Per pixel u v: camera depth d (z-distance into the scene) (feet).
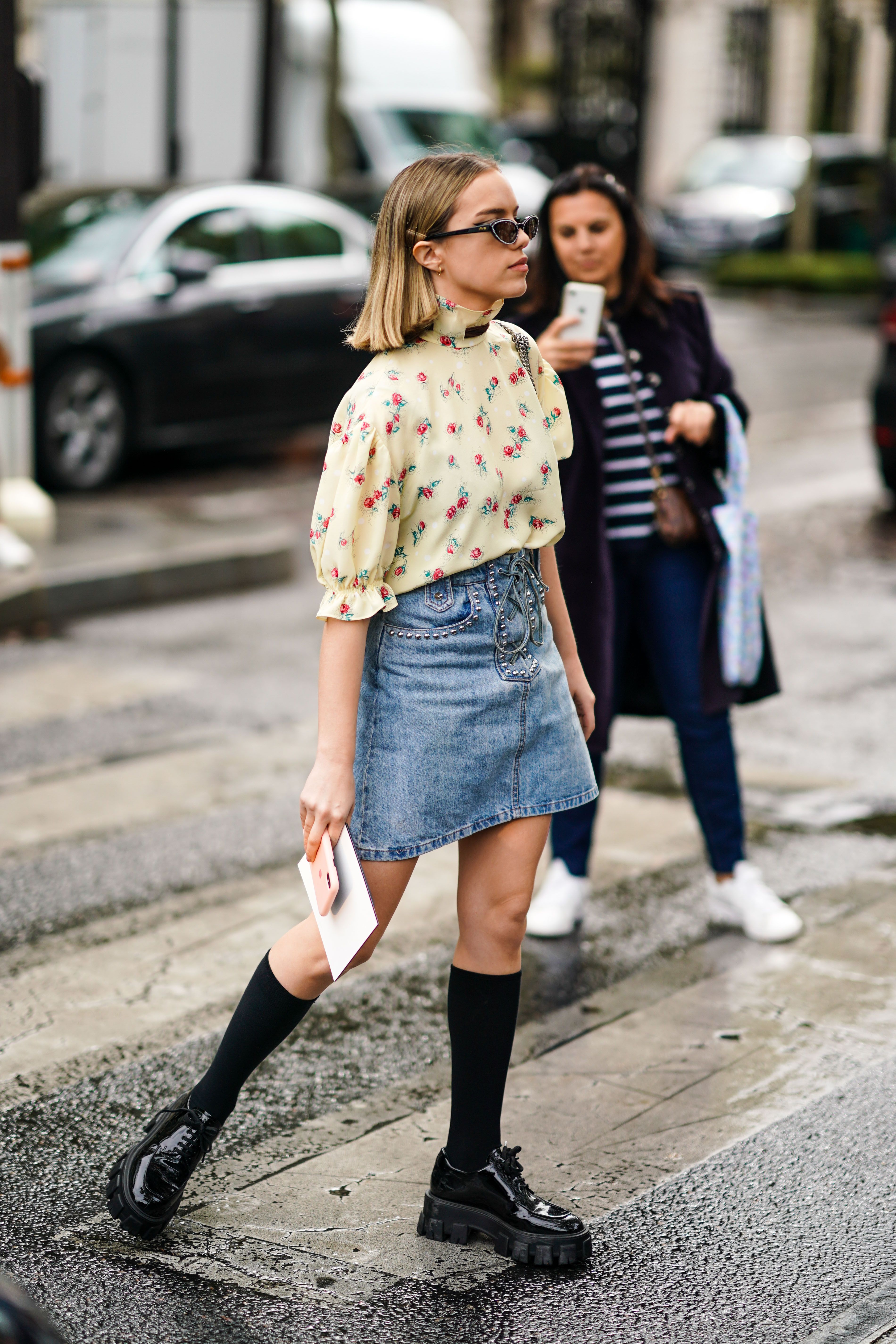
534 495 15.19
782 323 108.68
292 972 15.47
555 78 163.02
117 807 29.27
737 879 24.00
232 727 33.91
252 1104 19.12
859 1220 16.67
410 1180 17.46
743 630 22.53
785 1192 17.17
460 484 14.62
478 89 134.92
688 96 173.58
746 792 30.01
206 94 87.61
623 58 145.89
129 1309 15.03
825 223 133.59
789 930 23.63
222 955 23.25
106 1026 21.04
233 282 60.59
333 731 14.55
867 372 88.07
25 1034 20.80
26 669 37.99
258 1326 14.80
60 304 56.24
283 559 47.75
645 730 34.53
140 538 48.19
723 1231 16.46
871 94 181.98
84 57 85.15
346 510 14.28
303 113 89.81
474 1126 16.06
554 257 22.36
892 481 55.62
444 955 23.36
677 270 131.03
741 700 23.76
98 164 86.17
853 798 29.71
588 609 21.85
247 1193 17.17
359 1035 20.90
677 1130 18.44
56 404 56.13
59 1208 16.90
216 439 60.80
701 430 21.83
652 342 22.38
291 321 61.72
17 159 44.80
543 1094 19.29
